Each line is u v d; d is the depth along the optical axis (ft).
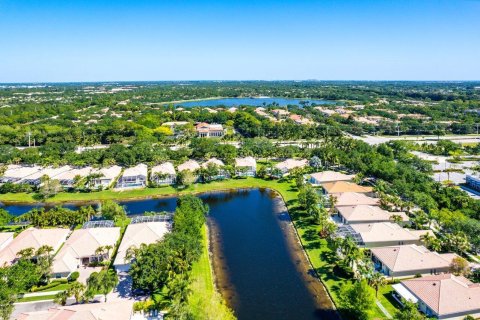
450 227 312.09
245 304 234.79
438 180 484.74
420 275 259.60
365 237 303.27
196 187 468.34
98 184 469.57
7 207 412.77
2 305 209.36
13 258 272.92
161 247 247.70
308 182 468.34
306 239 322.34
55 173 488.02
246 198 440.04
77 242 288.71
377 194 411.75
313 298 241.14
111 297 236.63
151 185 468.75
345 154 545.85
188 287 231.09
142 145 595.06
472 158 604.90
